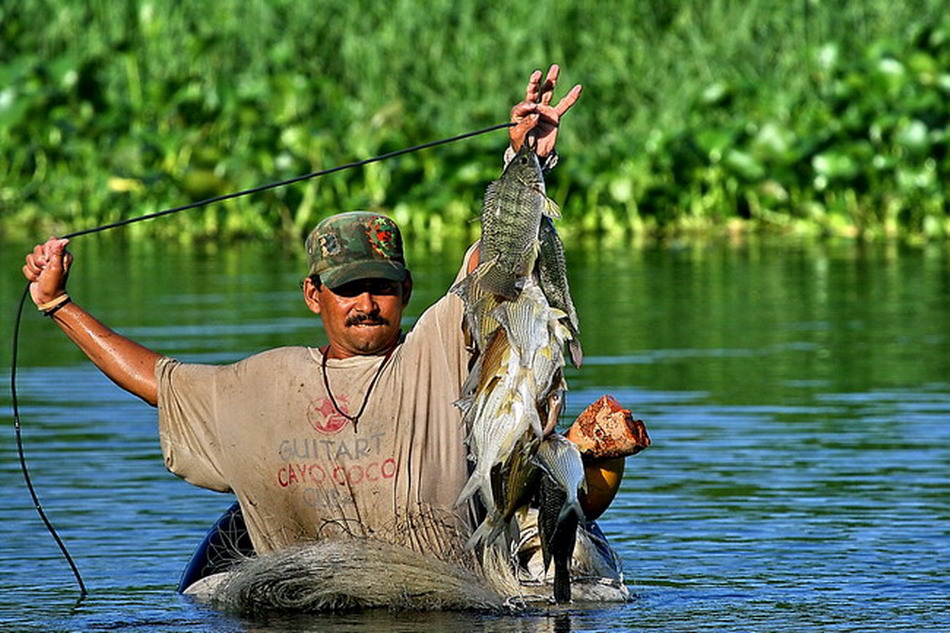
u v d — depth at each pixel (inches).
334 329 581.9
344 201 2356.1
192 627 553.6
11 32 2758.4
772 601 583.2
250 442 586.9
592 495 605.0
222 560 609.9
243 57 2667.3
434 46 2512.3
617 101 2527.1
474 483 546.9
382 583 577.0
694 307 1475.1
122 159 2405.3
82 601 591.5
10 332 1359.5
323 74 2618.1
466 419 553.9
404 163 2338.8
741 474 816.3
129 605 585.9
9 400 1040.8
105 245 2212.1
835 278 1713.8
